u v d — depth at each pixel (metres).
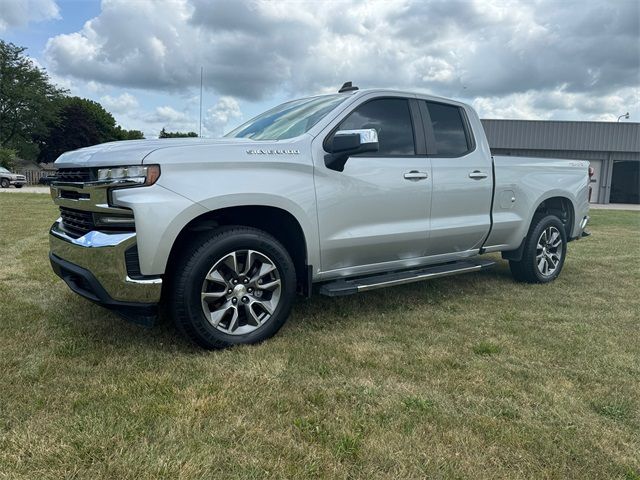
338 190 3.65
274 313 3.43
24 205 13.88
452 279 5.62
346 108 3.82
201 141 3.34
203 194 3.04
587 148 27.83
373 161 3.86
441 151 4.41
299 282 3.72
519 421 2.48
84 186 3.06
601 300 4.80
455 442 2.27
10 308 4.04
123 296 2.97
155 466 2.02
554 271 5.60
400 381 2.89
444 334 3.72
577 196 5.77
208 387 2.70
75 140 65.38
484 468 2.10
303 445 2.21
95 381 2.75
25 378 2.77
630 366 3.19
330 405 2.57
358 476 2.02
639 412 2.61
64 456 2.06
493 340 3.61
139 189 2.90
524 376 3.02
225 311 3.22
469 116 4.70
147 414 2.40
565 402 2.69
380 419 2.45
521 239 5.21
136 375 2.83
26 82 52.06
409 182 4.05
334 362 3.12
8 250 6.71
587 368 3.16
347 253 3.79
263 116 4.57
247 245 3.25
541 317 4.22
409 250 4.21
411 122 4.21
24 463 2.02
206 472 2.00
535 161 5.30
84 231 3.23
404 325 3.92
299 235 3.55
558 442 2.31
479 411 2.56
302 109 4.14
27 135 53.78
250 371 2.92
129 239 2.91
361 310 4.28
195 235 3.19
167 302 3.17
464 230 4.52
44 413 2.40
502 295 4.93
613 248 8.23
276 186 3.32
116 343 3.32
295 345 3.37
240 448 2.17
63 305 4.15
